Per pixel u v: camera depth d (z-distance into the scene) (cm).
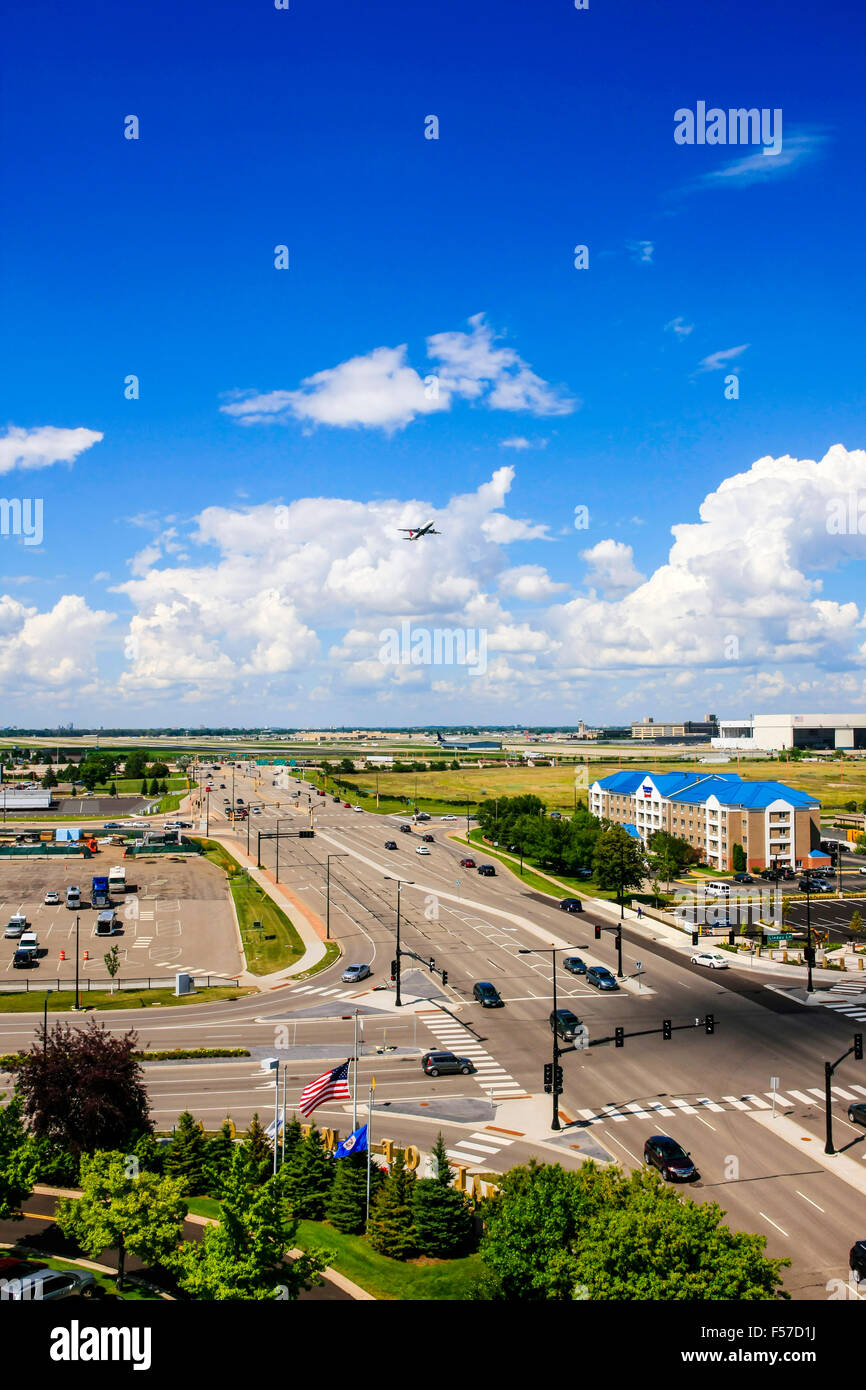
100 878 12519
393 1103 5728
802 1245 4019
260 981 8738
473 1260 3806
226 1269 2925
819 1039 6919
